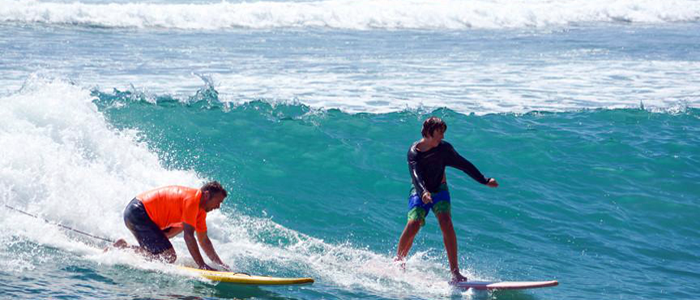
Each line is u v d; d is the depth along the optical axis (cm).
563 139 4450
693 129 4831
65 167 2975
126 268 2286
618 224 3180
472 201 3350
